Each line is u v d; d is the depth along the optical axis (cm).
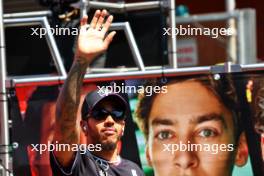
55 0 1474
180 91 1237
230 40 2159
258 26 2634
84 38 917
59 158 934
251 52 2133
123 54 1511
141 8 1491
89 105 998
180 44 2261
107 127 998
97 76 1243
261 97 1224
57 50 1377
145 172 1235
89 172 957
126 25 1400
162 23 1485
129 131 1243
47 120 1261
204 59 2250
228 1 2325
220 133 1227
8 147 1280
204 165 1230
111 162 1000
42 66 1468
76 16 1477
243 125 1224
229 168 1228
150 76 1241
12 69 1467
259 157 1220
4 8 2047
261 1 2644
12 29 1456
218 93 1231
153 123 1239
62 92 915
